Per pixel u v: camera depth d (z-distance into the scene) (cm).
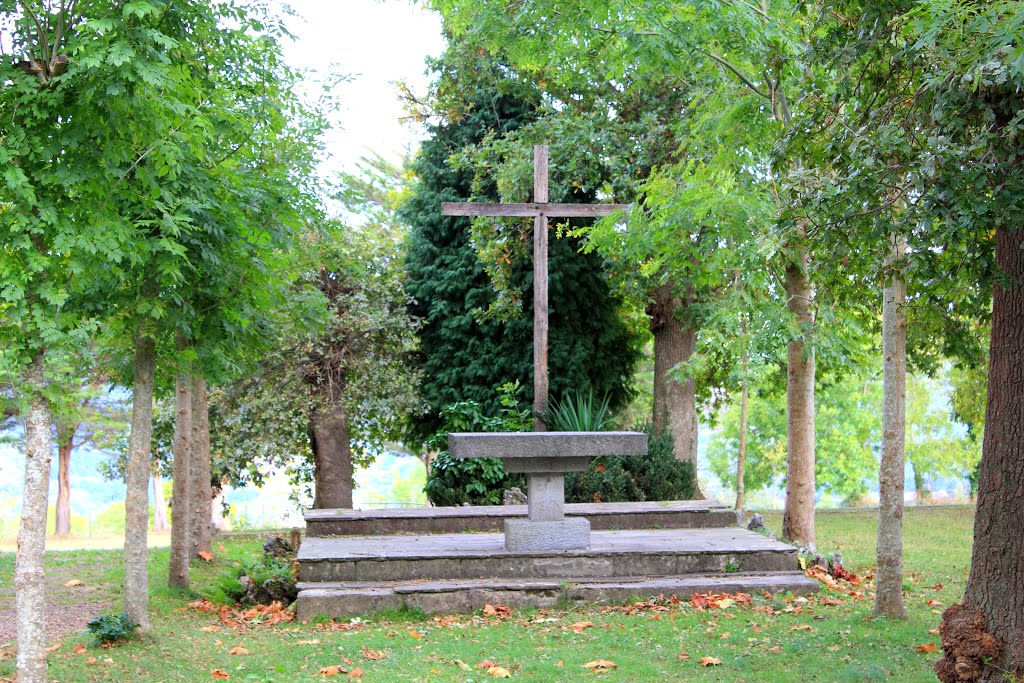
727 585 965
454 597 927
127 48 546
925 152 613
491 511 1225
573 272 1753
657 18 1078
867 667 677
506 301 1714
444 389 1830
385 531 1185
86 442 2734
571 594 940
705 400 2320
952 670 604
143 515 827
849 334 1451
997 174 591
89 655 752
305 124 1203
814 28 782
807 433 1307
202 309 797
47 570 1279
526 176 1689
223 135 800
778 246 747
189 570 1201
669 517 1222
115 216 610
